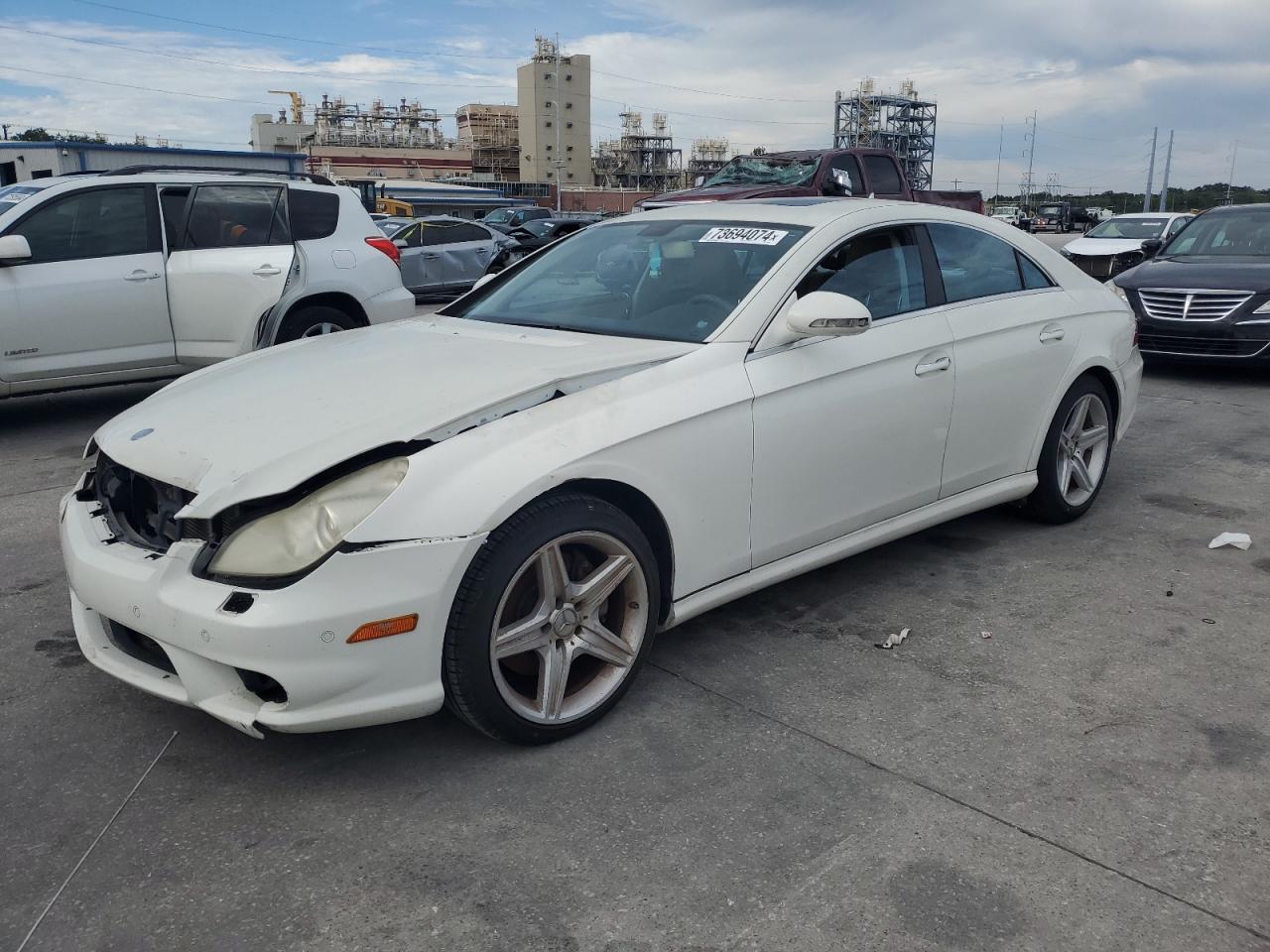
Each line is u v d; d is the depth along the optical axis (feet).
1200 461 19.57
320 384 9.98
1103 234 53.62
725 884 7.38
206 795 8.57
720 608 12.52
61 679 10.66
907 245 12.85
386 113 527.81
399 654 8.13
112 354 22.88
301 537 7.91
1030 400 14.01
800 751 9.19
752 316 10.86
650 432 9.49
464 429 8.68
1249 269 28.17
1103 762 8.97
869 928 6.91
